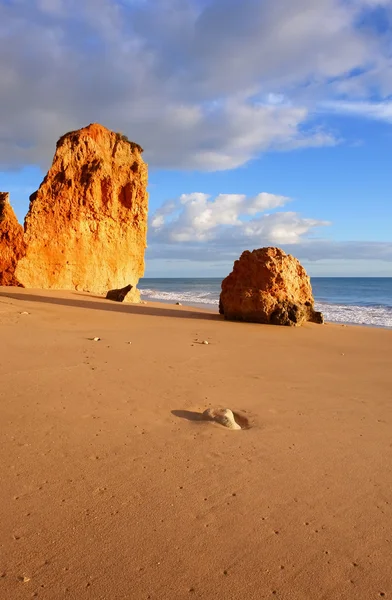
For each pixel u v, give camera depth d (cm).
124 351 952
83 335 1136
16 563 271
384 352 1173
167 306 2545
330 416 586
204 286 9981
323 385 764
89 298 2414
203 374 794
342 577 271
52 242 2741
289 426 540
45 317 1425
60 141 2891
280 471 412
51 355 848
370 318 2784
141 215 3275
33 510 329
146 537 302
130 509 335
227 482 386
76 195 2867
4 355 819
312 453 457
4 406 549
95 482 376
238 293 1862
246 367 888
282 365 932
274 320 1780
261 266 1845
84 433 481
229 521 325
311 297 1966
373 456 455
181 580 263
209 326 1577
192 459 430
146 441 469
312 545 301
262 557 287
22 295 2114
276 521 328
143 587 256
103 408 565
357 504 357
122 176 3173
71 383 665
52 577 260
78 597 246
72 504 339
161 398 624
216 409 559
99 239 3000
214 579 265
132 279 3328
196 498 356
